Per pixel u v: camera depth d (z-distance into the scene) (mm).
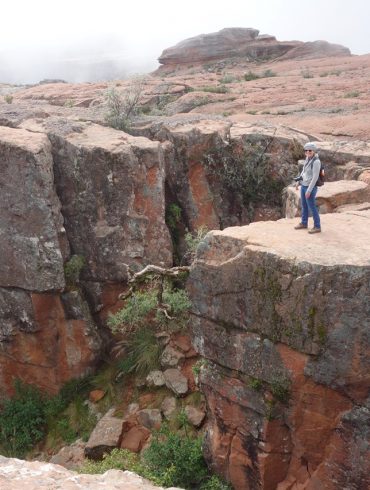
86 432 15203
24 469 5555
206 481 11867
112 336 16922
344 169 17312
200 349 11117
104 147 15781
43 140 15367
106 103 22672
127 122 19453
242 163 19031
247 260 9898
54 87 41688
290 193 15891
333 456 9922
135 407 14844
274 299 9672
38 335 16203
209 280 10531
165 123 19406
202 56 61812
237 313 10281
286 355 9797
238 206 19203
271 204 19109
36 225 15070
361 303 8914
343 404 9586
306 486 10375
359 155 17328
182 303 14352
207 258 10586
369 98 28734
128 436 14148
